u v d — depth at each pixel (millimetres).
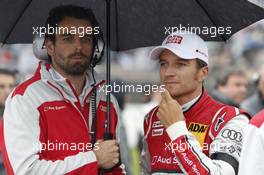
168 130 13000
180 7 14227
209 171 12523
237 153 12922
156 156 13789
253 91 24406
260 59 29531
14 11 14062
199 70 13445
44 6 14328
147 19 14672
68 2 14492
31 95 13133
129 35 15117
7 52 27078
